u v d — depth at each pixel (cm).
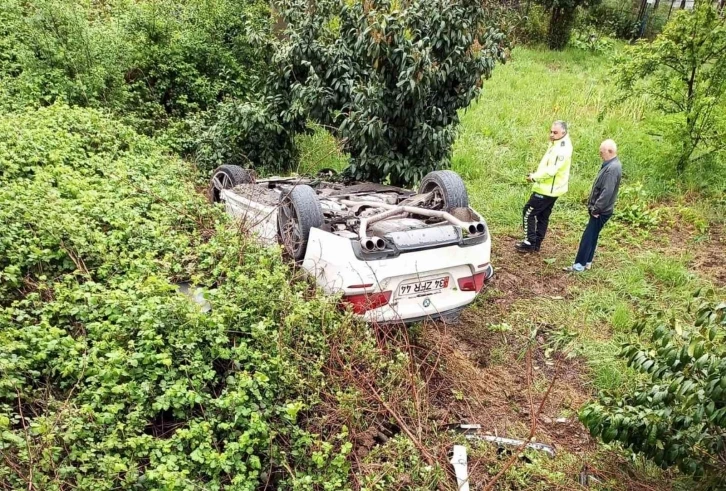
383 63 638
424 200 528
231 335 395
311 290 450
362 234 433
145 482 298
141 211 550
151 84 964
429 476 358
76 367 338
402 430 392
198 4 1023
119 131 752
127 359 340
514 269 692
